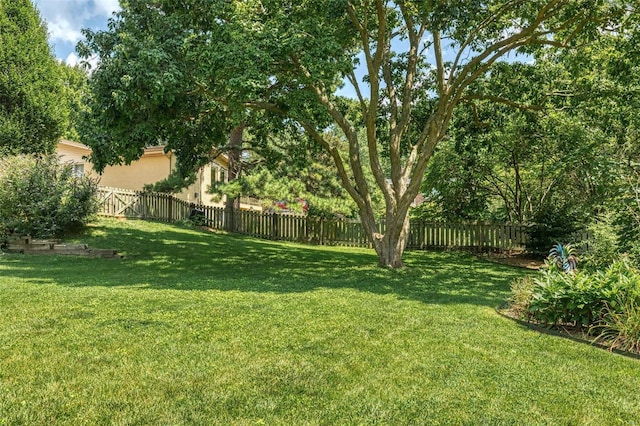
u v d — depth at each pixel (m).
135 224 15.36
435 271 10.35
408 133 12.54
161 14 8.99
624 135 10.77
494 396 3.03
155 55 7.79
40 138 16.64
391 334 4.47
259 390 3.02
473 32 10.22
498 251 15.35
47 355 3.60
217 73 8.28
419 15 9.75
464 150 14.64
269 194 16.58
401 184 10.84
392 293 6.94
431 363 3.65
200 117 11.50
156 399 2.85
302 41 8.35
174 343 3.97
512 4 9.38
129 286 6.81
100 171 10.08
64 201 12.31
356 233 17.31
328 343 4.10
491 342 4.29
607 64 10.23
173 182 17.52
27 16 16.31
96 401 2.80
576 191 14.21
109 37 8.70
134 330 4.33
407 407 2.82
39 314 4.86
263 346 3.95
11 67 15.84
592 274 5.32
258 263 10.80
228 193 16.44
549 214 13.57
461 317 5.32
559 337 4.58
